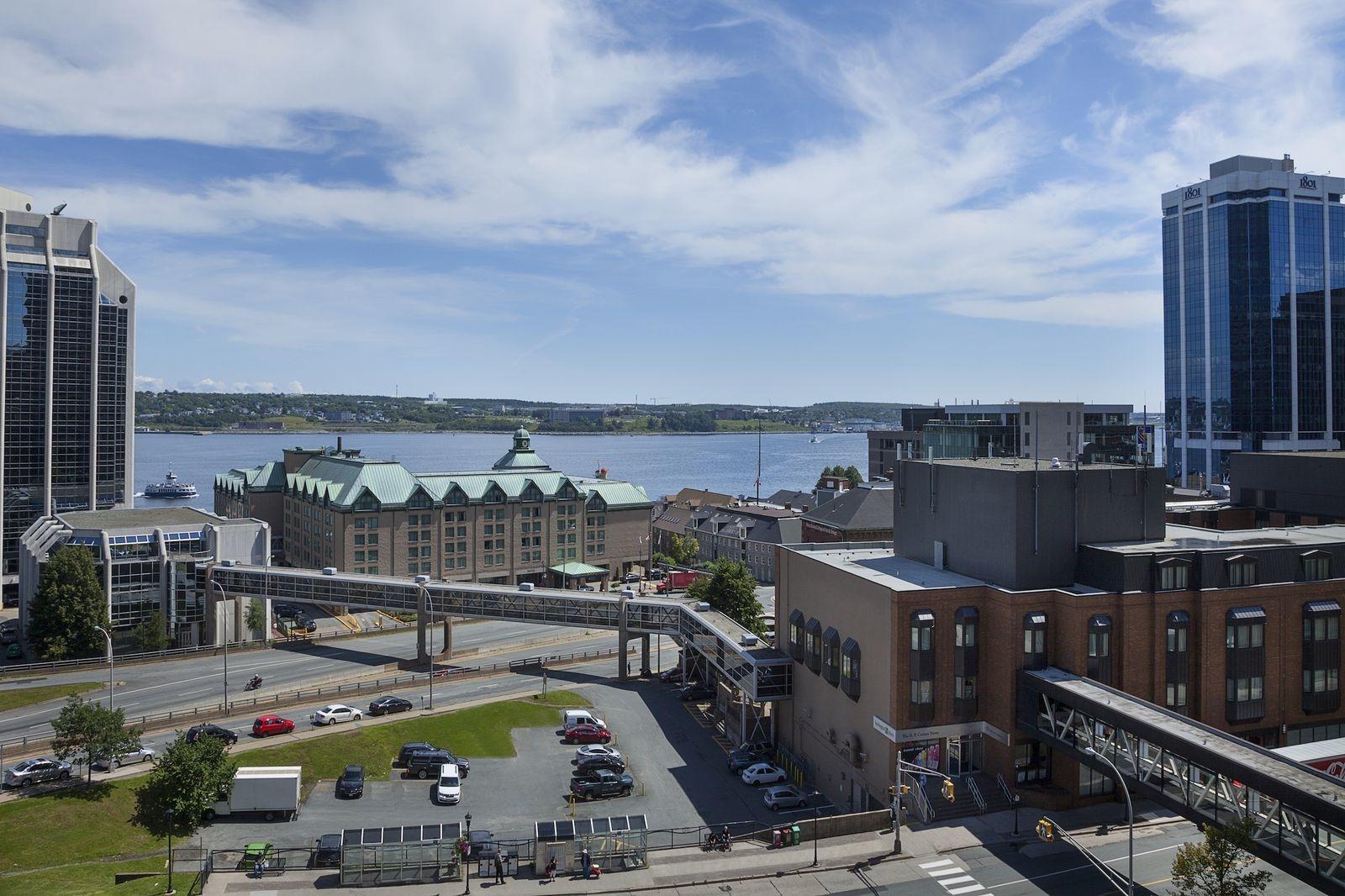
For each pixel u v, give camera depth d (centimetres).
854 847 6297
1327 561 7456
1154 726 5653
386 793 7838
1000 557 7438
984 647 7206
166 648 12144
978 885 5703
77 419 16762
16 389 16050
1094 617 6856
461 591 12069
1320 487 10350
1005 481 7406
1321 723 7394
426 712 9669
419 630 11994
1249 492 11325
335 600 12400
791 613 8962
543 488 18050
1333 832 4419
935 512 8344
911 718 7031
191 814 6844
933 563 8344
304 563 17938
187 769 6875
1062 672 6856
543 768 8481
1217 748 5262
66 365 16612
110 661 9331
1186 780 5416
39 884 5944
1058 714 6606
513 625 14588
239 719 9256
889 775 7044
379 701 9600
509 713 9838
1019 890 5619
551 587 17800
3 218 16088
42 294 16312
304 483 17962
